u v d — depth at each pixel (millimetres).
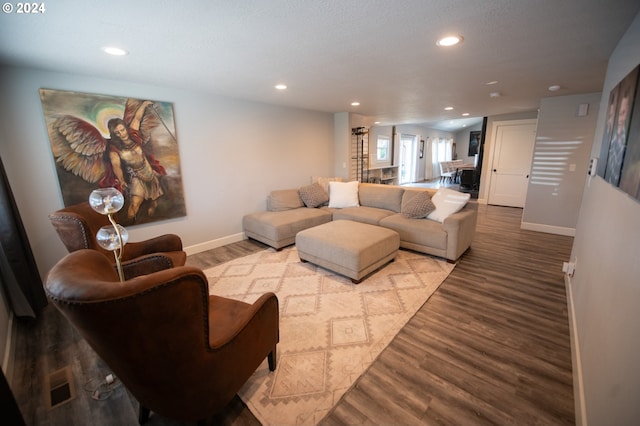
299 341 1895
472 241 3666
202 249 3748
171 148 3301
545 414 1334
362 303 2344
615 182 1396
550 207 4297
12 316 2131
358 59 2314
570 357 1690
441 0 1426
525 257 3287
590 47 2076
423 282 2688
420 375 1581
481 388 1484
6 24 1555
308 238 2982
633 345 865
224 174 3896
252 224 3943
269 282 2773
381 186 4383
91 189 2764
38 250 2527
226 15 1544
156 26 1657
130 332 866
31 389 1574
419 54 2213
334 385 1532
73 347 1910
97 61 2250
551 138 4156
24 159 2410
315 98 4004
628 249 1076
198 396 1128
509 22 1687
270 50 2086
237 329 1240
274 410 1393
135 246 2354
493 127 6254
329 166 5715
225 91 3482
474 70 2652
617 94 1579
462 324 2033
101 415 1410
